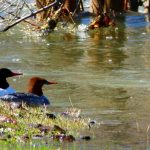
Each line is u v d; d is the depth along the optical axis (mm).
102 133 13062
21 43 26375
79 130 13219
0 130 12484
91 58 23078
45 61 22562
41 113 14164
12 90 16297
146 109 15461
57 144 12008
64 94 17344
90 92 17578
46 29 28656
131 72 20547
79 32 28938
